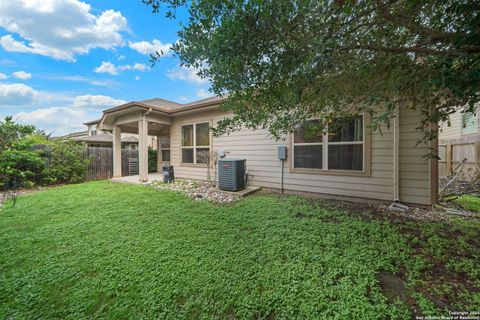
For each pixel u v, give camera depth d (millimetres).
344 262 2240
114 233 3154
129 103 7305
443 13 1873
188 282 2016
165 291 1915
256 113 2961
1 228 3395
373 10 1714
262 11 1643
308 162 5551
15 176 6715
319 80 2254
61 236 3070
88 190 6453
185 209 4320
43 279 2125
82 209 4395
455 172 6230
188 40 2051
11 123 7477
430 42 1994
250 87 2348
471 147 6480
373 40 2109
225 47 1805
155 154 12492
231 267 2234
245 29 1700
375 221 3402
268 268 2189
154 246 2730
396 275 2066
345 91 2561
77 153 8719
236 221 3572
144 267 2273
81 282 2070
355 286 1873
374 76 2404
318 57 1699
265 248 2600
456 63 1572
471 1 1618
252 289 1902
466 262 2197
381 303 1691
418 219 3607
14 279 2125
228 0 1646
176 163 8672
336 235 2900
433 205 4180
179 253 2541
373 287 1881
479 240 2771
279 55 1907
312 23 1758
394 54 2188
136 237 3008
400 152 4426
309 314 1616
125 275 2148
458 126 8484
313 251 2486
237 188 5902
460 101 2207
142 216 3912
